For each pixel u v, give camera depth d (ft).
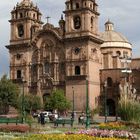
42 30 386.11
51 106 341.41
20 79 391.65
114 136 107.14
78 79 355.97
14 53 401.90
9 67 402.93
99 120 270.67
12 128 152.05
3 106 356.18
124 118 182.80
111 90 367.45
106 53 399.24
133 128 158.30
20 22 404.16
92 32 368.89
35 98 354.74
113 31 452.35
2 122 211.41
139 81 362.94
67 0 373.61
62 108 339.57
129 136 109.60
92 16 371.97
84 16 361.71
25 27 400.88
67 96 359.87
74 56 362.53
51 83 376.48
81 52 359.46
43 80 381.60
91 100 354.33
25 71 392.47
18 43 400.26
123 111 182.70
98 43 378.94
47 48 384.47
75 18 369.50
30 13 405.39
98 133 106.63
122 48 435.12
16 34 404.77
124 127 156.97
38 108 355.36
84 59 356.38
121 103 185.78
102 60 398.21
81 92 351.87
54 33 378.53
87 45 357.82
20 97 343.26
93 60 365.20
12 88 337.93
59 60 376.27
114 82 367.86
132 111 180.96
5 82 339.57
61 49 375.86
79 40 361.10
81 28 361.71
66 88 361.71
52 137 79.20
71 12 368.89
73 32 365.40
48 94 377.71
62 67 373.61
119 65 400.67
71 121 218.59
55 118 260.21
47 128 180.24
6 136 123.65
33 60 392.06
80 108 348.79
